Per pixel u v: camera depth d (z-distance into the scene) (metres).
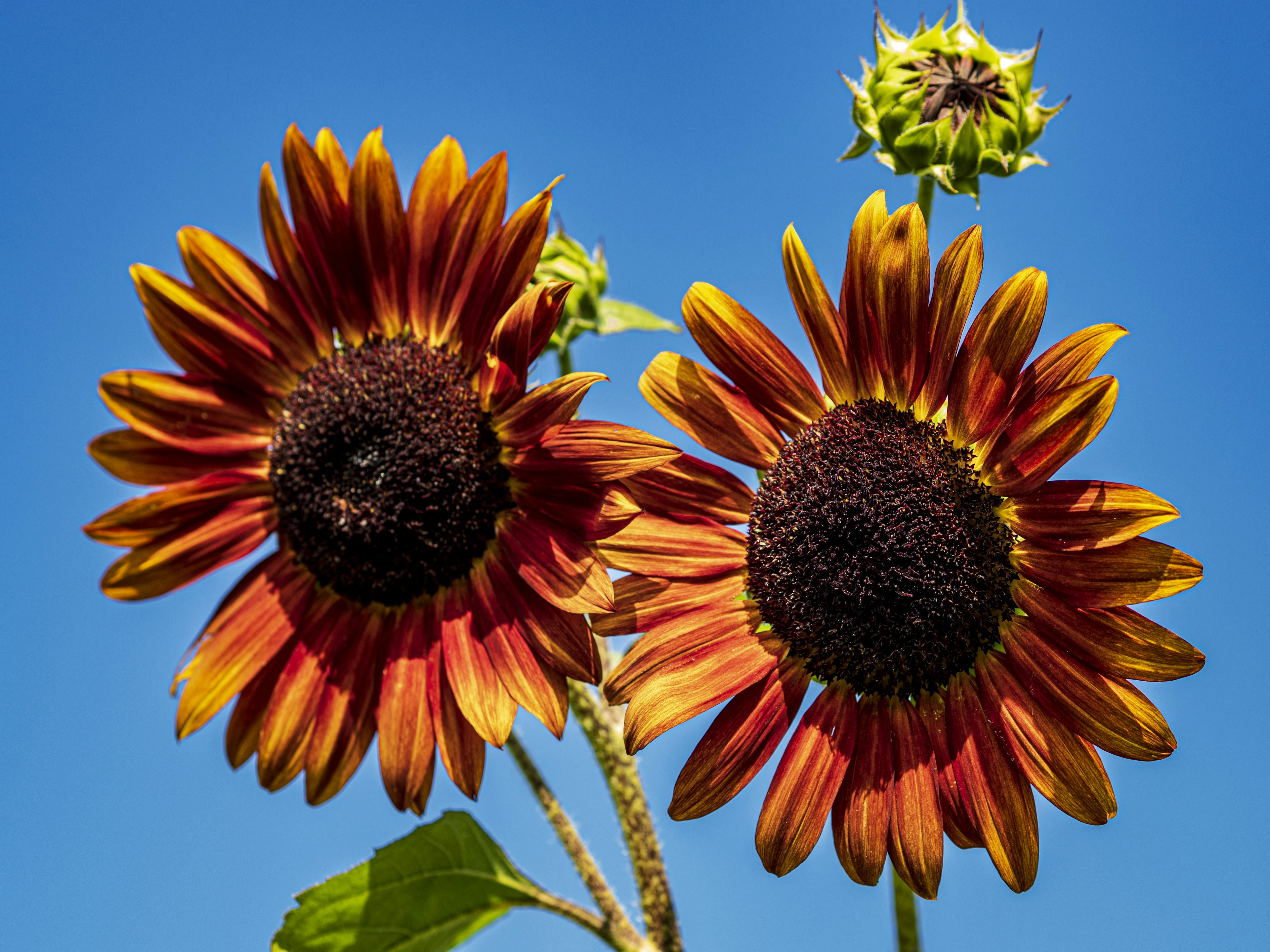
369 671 0.52
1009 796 0.50
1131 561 0.49
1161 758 0.49
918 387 0.52
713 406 0.52
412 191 0.52
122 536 0.52
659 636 0.51
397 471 0.52
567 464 0.50
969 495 0.51
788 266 0.52
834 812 0.51
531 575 0.51
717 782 0.51
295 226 0.52
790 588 0.52
